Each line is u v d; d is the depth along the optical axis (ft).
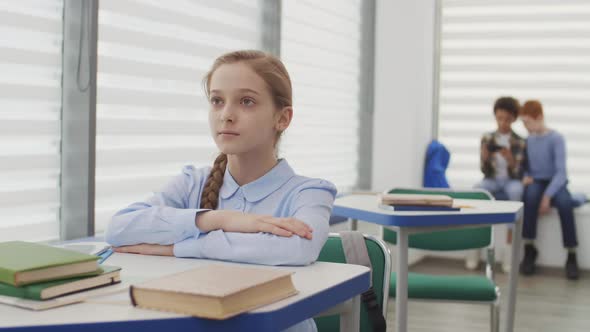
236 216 4.57
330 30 14.55
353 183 16.03
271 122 4.79
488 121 17.93
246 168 4.99
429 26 17.42
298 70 13.30
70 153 7.98
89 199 7.95
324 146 14.51
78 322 2.97
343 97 15.34
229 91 4.62
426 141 17.57
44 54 7.62
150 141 9.15
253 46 11.49
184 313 3.09
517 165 16.28
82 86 7.86
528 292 14.34
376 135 16.48
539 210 16.16
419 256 17.65
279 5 11.92
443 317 12.32
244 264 4.39
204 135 10.24
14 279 3.27
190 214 4.61
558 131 16.83
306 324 4.53
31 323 2.96
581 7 17.21
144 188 9.14
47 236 7.88
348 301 4.10
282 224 4.43
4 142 7.21
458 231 9.36
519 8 17.61
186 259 4.54
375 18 16.34
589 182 17.26
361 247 5.61
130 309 3.18
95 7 7.88
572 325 11.96
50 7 7.64
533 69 17.58
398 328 7.58
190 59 9.82
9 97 7.23
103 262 4.41
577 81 17.30
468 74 17.99
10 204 7.36
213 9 10.31
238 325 3.08
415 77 16.40
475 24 17.92
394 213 7.54
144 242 4.72
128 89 8.70
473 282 8.38
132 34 8.70
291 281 3.48
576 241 15.89
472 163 18.03
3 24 7.11
